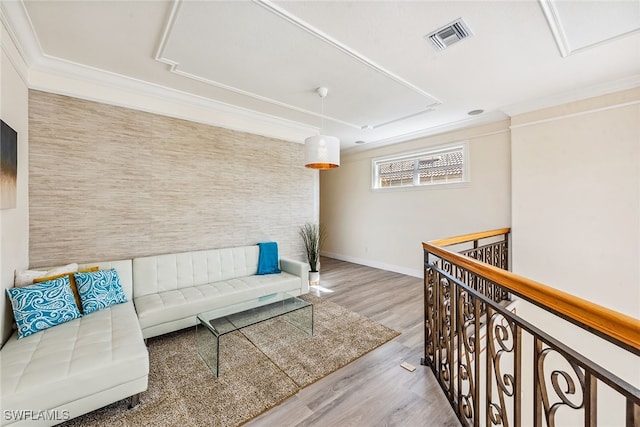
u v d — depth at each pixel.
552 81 2.83
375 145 5.48
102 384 1.60
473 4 1.75
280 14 1.84
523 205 3.46
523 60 2.42
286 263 3.78
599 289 2.93
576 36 2.08
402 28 1.98
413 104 3.45
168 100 3.11
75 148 2.59
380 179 5.64
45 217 2.46
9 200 1.87
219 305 2.83
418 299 3.74
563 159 3.16
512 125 3.57
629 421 0.67
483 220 4.05
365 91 3.07
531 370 3.13
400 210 5.17
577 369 0.82
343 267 5.67
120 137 2.84
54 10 1.79
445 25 1.96
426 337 2.20
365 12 1.82
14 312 1.88
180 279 3.05
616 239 2.84
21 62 2.17
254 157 3.91
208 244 3.48
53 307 2.01
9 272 1.96
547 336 0.96
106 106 2.76
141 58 2.40
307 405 1.78
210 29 1.99
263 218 4.02
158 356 2.31
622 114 2.81
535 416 1.05
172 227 3.19
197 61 2.44
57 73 2.47
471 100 3.33
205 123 3.42
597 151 2.95
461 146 4.30
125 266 2.74
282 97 3.25
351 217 6.17
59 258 2.53
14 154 1.97
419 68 2.57
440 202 4.56
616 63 2.47
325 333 2.73
